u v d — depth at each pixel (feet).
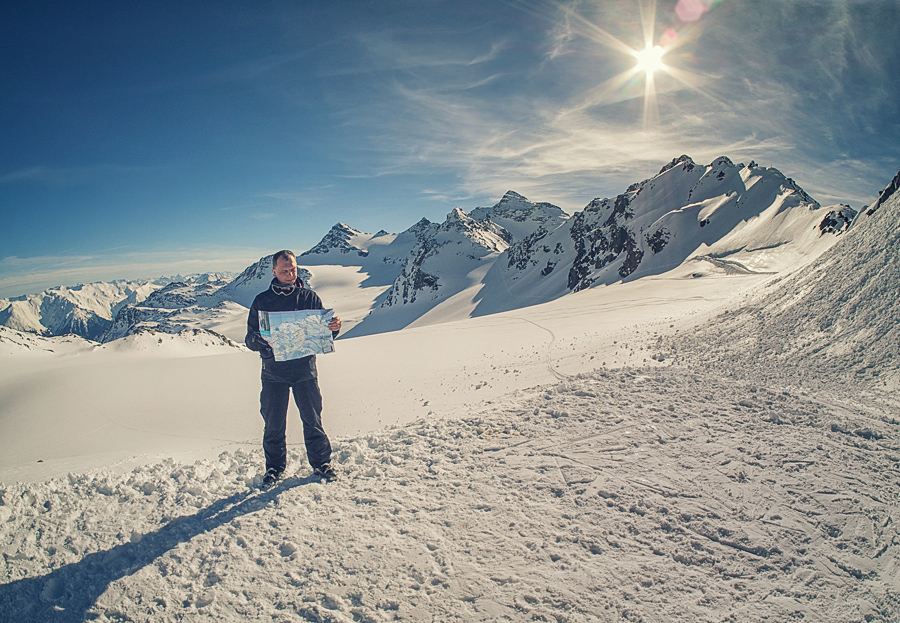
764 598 7.75
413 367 49.52
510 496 11.34
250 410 35.40
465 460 13.75
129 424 33.22
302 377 13.79
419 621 7.54
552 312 107.34
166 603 8.34
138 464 16.22
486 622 7.40
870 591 7.84
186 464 15.89
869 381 19.65
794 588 7.97
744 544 9.09
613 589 8.01
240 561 9.46
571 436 14.85
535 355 45.16
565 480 11.91
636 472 12.09
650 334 43.06
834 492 10.85
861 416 15.84
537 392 22.09
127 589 8.73
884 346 21.29
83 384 46.57
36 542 10.27
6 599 8.38
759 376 22.62
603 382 21.61
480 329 87.51
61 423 33.78
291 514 11.19
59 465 17.15
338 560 9.30
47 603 8.39
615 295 124.88
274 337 13.37
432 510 10.97
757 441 13.74
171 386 45.91
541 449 14.01
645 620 7.29
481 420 17.34
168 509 11.94
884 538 9.21
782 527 9.58
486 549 9.32
